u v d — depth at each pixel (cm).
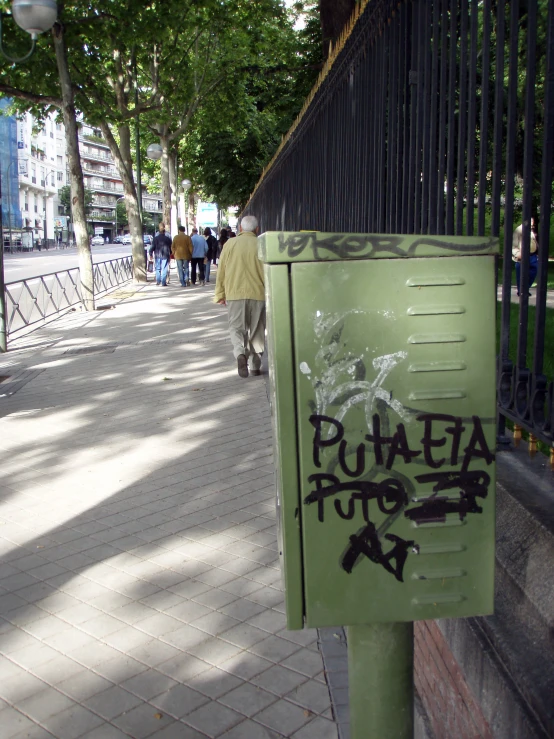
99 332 1406
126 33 1831
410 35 404
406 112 406
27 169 10419
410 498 171
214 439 674
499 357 302
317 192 721
